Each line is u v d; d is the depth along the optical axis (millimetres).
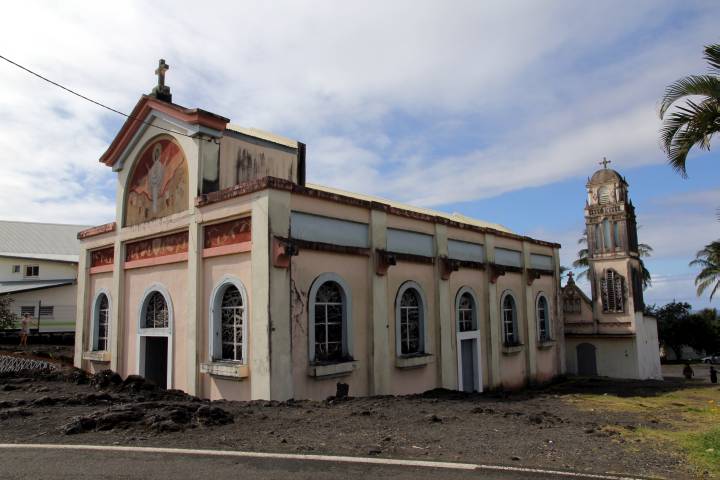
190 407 8938
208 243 13531
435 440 7766
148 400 10430
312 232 12703
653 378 25562
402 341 15328
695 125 10836
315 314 12773
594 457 6973
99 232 18031
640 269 25844
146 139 16219
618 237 25219
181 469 6113
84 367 18234
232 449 6977
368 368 13805
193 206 13906
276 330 11391
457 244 18203
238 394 12062
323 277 12805
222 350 12992
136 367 15789
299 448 7074
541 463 6613
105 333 18109
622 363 24516
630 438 8250
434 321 16453
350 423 8789
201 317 13414
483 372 18656
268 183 11617
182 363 13945
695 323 46625
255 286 11719
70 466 6191
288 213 12023
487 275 19344
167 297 14805
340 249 13195
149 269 15812
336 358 13156
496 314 19609
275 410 9820
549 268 24203
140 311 15883
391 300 14875
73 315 31141
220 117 14438
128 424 8078
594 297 25547
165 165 15516
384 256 14070
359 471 6121
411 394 14445
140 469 6098
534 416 10039
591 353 25453
